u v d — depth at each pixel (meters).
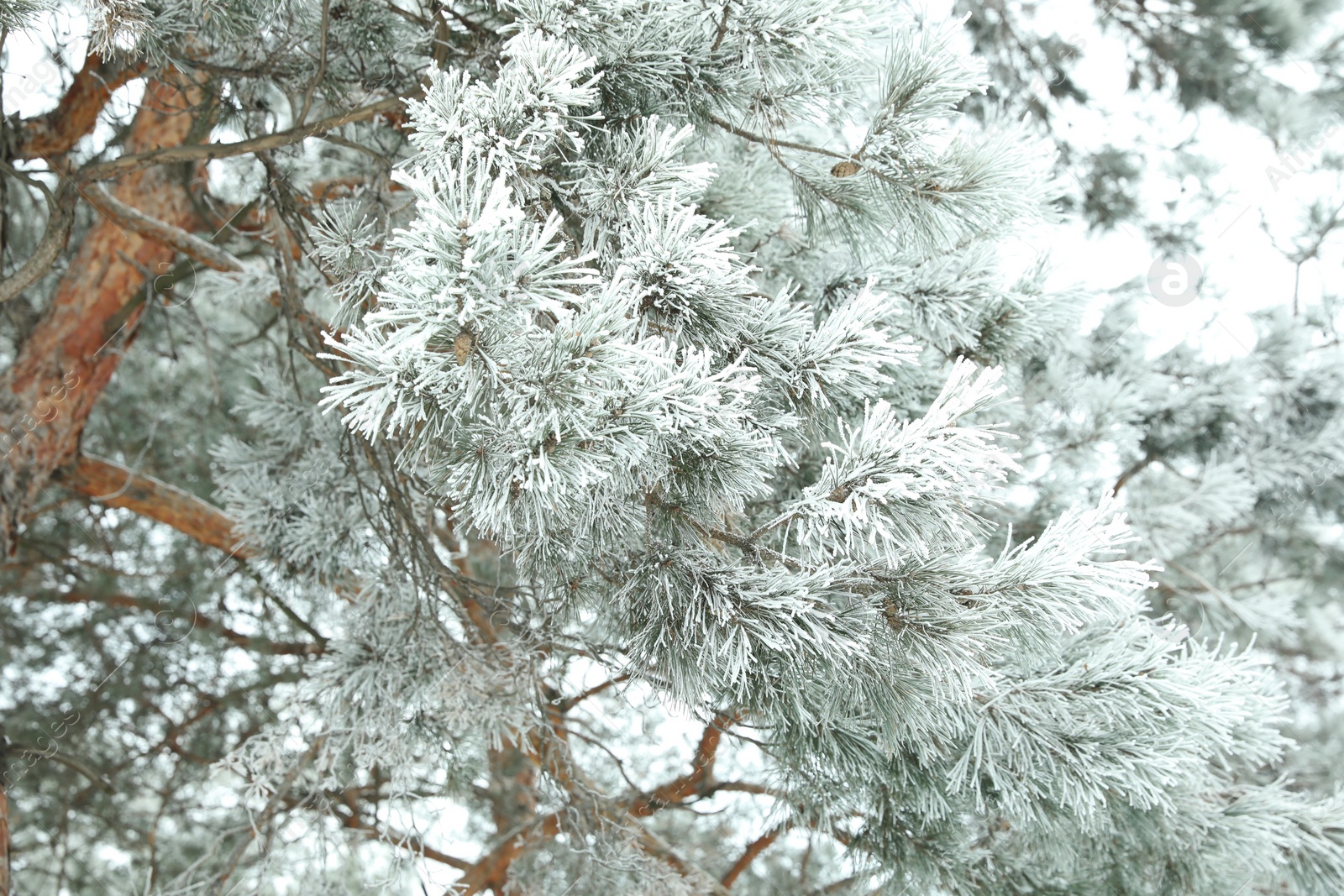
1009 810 2.12
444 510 2.23
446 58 2.11
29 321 3.52
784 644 1.79
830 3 1.85
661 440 1.77
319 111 2.47
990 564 1.90
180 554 4.34
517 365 1.63
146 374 4.51
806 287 2.35
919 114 1.92
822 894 2.87
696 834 3.54
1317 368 4.02
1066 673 2.04
